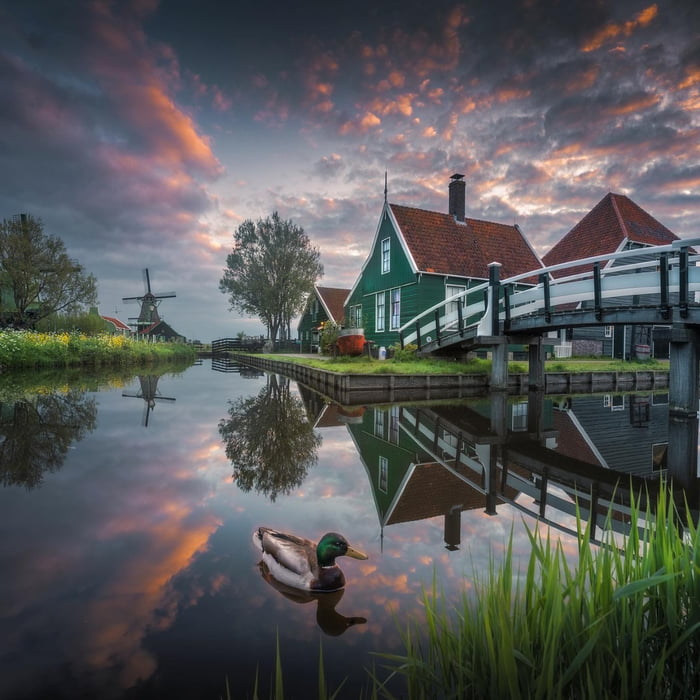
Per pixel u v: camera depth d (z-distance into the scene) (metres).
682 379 9.52
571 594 1.69
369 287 24.62
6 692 1.79
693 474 5.75
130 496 4.25
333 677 1.88
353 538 3.34
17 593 2.54
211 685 1.84
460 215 24.19
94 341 25.52
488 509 4.09
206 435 7.34
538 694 1.39
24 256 26.34
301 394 13.77
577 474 5.62
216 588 2.61
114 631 2.21
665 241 26.64
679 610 1.72
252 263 44.84
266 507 4.01
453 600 2.46
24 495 4.25
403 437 7.65
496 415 10.45
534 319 12.74
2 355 20.06
